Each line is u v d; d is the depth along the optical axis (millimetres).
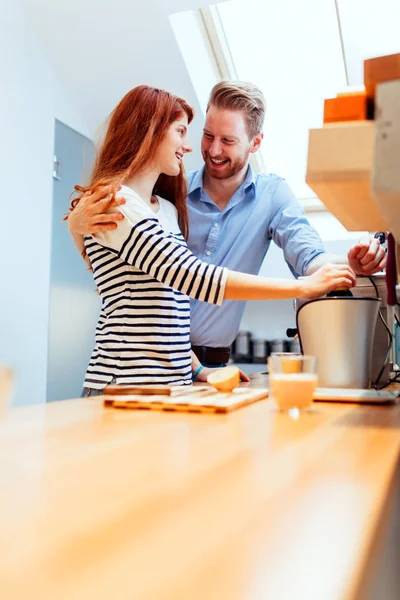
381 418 834
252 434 684
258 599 242
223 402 908
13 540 319
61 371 3014
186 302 1454
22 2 2709
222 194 2008
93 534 330
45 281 2891
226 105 1814
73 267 3146
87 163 3258
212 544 316
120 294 1347
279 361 915
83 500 401
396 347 1724
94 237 1280
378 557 314
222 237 1975
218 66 3283
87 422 772
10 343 2625
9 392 491
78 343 3176
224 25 3186
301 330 1257
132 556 296
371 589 278
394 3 2650
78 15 2705
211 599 241
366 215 781
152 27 2721
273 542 320
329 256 1691
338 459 546
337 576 270
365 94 614
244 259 1984
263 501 403
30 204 2783
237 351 3670
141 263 1217
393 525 376
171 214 1561
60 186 3039
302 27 3299
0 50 2592
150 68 2945
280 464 523
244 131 1845
